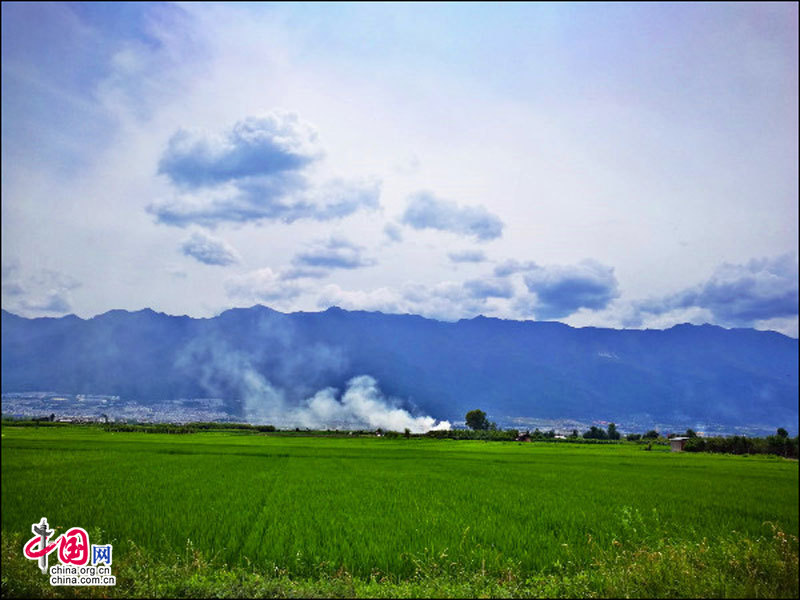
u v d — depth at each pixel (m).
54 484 22.28
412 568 10.73
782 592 8.11
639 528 14.84
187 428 96.19
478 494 20.92
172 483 22.89
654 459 47.25
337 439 80.81
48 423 104.69
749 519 17.38
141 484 22.45
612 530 14.62
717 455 62.88
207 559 10.72
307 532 13.51
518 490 22.53
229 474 26.80
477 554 11.30
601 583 8.71
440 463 36.81
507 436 100.19
